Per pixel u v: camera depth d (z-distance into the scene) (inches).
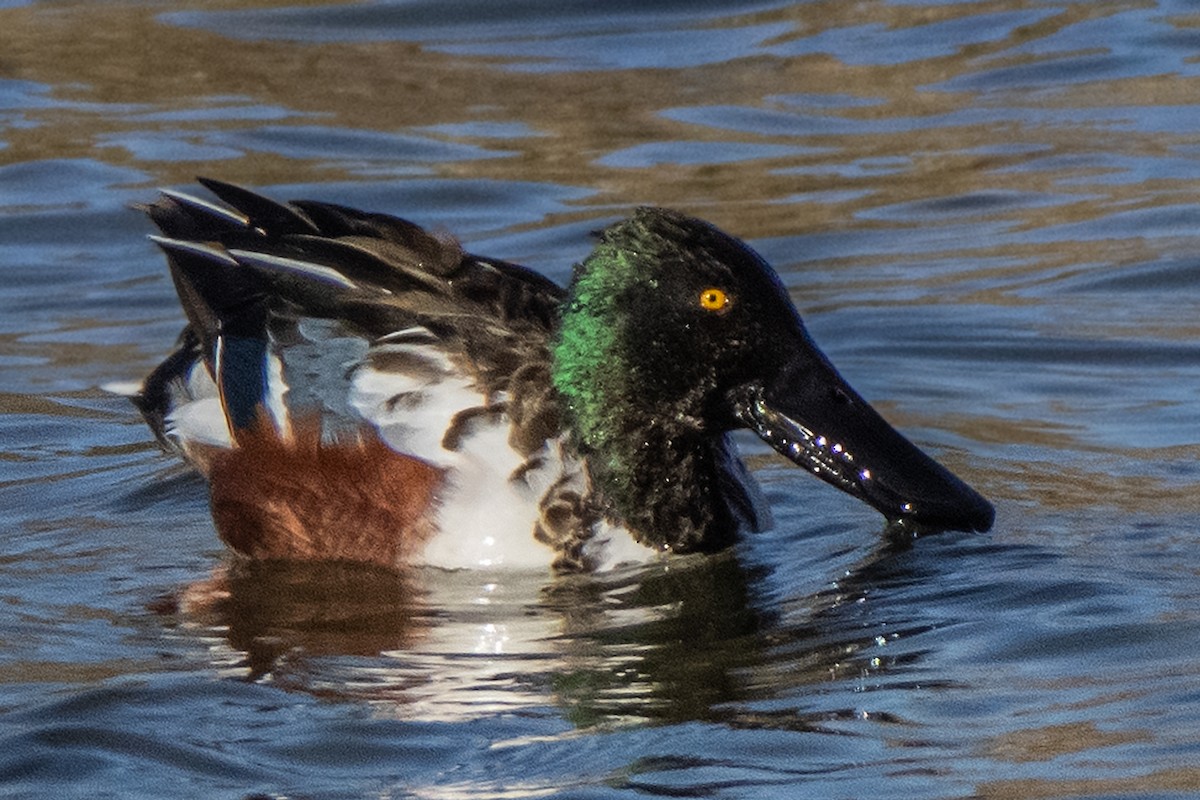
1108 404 554.9
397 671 386.0
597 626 412.5
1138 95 797.9
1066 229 689.0
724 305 450.0
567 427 452.4
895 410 557.0
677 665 385.7
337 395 454.3
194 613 422.0
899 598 419.2
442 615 419.5
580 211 705.6
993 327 614.9
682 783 328.5
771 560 454.3
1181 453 511.2
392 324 458.0
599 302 453.4
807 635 400.8
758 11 903.7
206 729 355.9
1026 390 569.3
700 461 460.4
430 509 447.5
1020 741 338.6
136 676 381.7
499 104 804.6
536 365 454.3
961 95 807.7
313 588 439.2
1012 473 502.6
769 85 822.5
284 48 861.2
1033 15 887.7
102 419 561.0
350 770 338.3
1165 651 377.1
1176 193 708.7
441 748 346.6
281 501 459.5
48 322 641.6
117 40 868.6
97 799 327.6
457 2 908.0
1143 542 444.5
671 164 749.9
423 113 793.6
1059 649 382.3
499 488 446.6
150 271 681.0
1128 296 634.2
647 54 856.9
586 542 450.3
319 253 471.2
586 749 344.2
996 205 711.7
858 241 687.1
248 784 333.4
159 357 609.0
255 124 782.5
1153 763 325.7
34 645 401.1
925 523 445.1
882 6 910.4
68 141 763.4
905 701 360.8
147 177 729.6
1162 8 886.4
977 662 378.9
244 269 486.0
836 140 770.8
